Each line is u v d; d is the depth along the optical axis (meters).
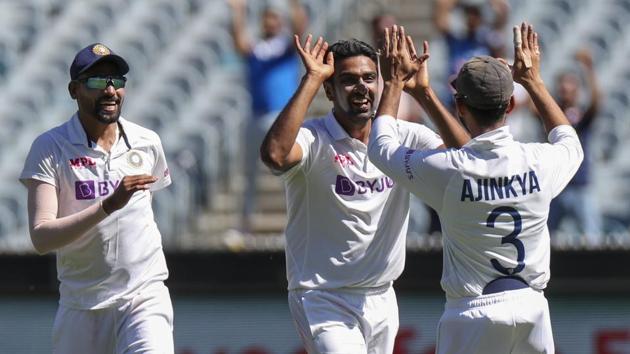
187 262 32.56
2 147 52.16
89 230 21.17
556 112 20.58
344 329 21.38
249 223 40.84
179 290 32.53
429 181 19.36
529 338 19.44
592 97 38.66
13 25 57.88
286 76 40.56
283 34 41.00
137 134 22.14
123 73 21.50
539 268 19.42
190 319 32.44
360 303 21.66
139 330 21.69
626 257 31.62
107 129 21.83
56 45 57.31
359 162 21.34
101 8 58.81
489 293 19.31
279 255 32.34
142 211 21.91
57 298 32.66
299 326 21.81
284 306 32.22
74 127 21.70
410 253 31.94
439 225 37.22
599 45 55.09
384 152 19.80
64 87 55.25
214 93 52.81
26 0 58.41
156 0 58.41
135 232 21.77
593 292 31.69
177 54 55.47
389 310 22.02
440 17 44.00
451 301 19.77
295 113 20.42
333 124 21.42
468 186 19.12
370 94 21.22
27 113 53.97
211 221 44.38
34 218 21.25
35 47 57.25
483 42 40.91
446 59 43.06
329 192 21.38
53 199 21.45
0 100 54.47
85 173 21.59
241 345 32.25
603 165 47.66
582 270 31.75
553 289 31.83
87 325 22.00
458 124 21.19
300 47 20.86
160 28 57.38
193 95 53.06
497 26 43.91
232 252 32.50
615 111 51.34
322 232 21.58
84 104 21.33
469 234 19.33
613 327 31.56
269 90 40.44
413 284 31.86
